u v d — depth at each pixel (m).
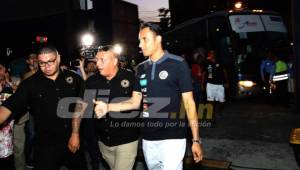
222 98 8.40
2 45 13.73
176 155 2.91
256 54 10.77
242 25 10.85
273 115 8.52
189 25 13.66
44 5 14.22
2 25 13.88
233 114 9.05
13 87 4.74
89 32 17.83
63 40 14.89
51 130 3.28
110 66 3.35
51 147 3.29
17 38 13.79
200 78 8.89
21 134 4.35
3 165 4.00
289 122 7.59
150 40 2.85
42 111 3.26
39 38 9.61
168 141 2.89
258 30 10.95
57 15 14.91
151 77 2.90
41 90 3.24
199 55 9.08
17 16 13.88
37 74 3.31
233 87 10.72
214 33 11.67
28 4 14.16
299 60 8.43
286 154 5.29
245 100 11.77
